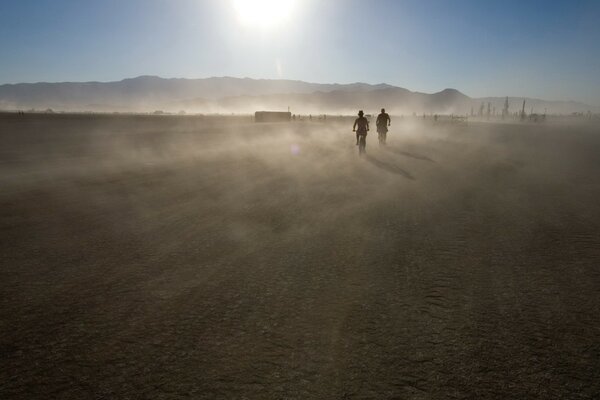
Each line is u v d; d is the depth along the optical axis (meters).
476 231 6.61
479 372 2.88
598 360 3.03
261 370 2.90
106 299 4.13
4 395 2.65
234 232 6.63
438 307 3.90
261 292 4.27
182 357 3.08
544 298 4.12
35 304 4.02
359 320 3.64
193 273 4.85
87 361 3.04
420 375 2.84
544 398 2.61
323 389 2.69
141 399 2.60
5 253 5.58
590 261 5.20
